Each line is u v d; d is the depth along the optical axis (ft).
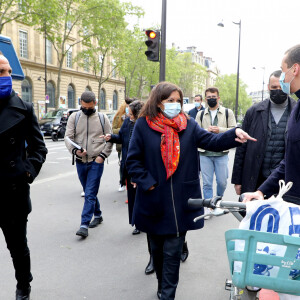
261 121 10.62
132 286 10.19
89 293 9.78
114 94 165.78
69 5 92.58
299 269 4.68
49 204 19.48
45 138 74.90
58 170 31.96
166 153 7.80
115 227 15.69
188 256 12.46
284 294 5.17
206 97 16.85
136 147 8.12
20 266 8.74
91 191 14.47
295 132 6.16
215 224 16.26
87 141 14.64
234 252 4.84
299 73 6.23
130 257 12.32
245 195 6.29
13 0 72.69
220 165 16.53
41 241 13.75
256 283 4.78
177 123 7.92
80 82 139.13
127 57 134.62
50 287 10.10
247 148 10.92
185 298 9.52
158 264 8.75
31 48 113.09
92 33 108.68
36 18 77.66
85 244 13.52
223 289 10.03
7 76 7.55
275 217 5.14
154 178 7.91
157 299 9.44
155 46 32.45
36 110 115.24
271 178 7.14
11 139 7.68
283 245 4.61
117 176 29.53
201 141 8.02
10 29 104.17
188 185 7.91
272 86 10.18
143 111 8.21
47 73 120.16
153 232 7.94
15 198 8.00
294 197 6.21
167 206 7.79
